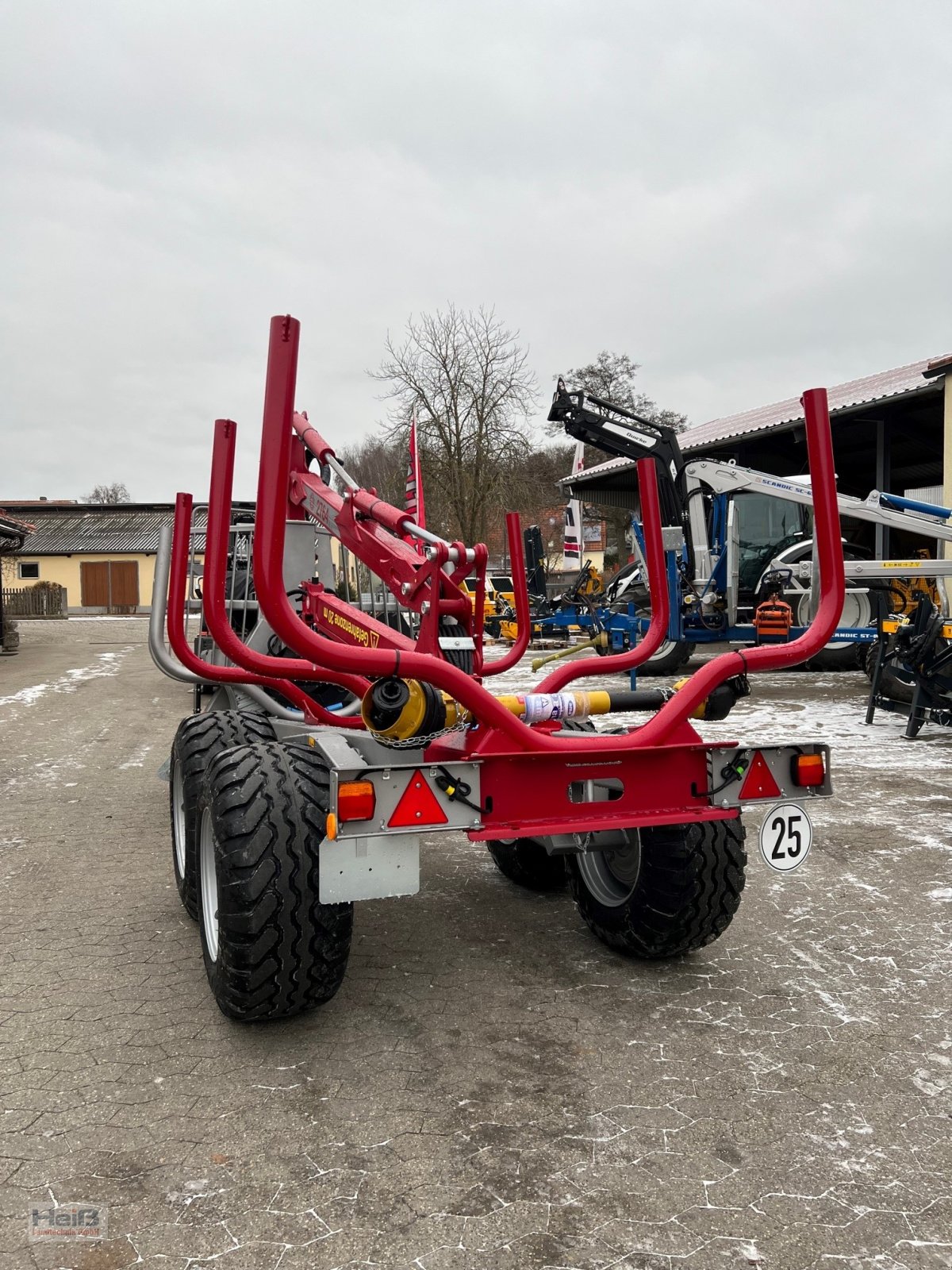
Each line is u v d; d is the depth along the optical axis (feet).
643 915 11.19
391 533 12.71
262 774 9.52
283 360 8.28
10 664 59.26
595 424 38.86
